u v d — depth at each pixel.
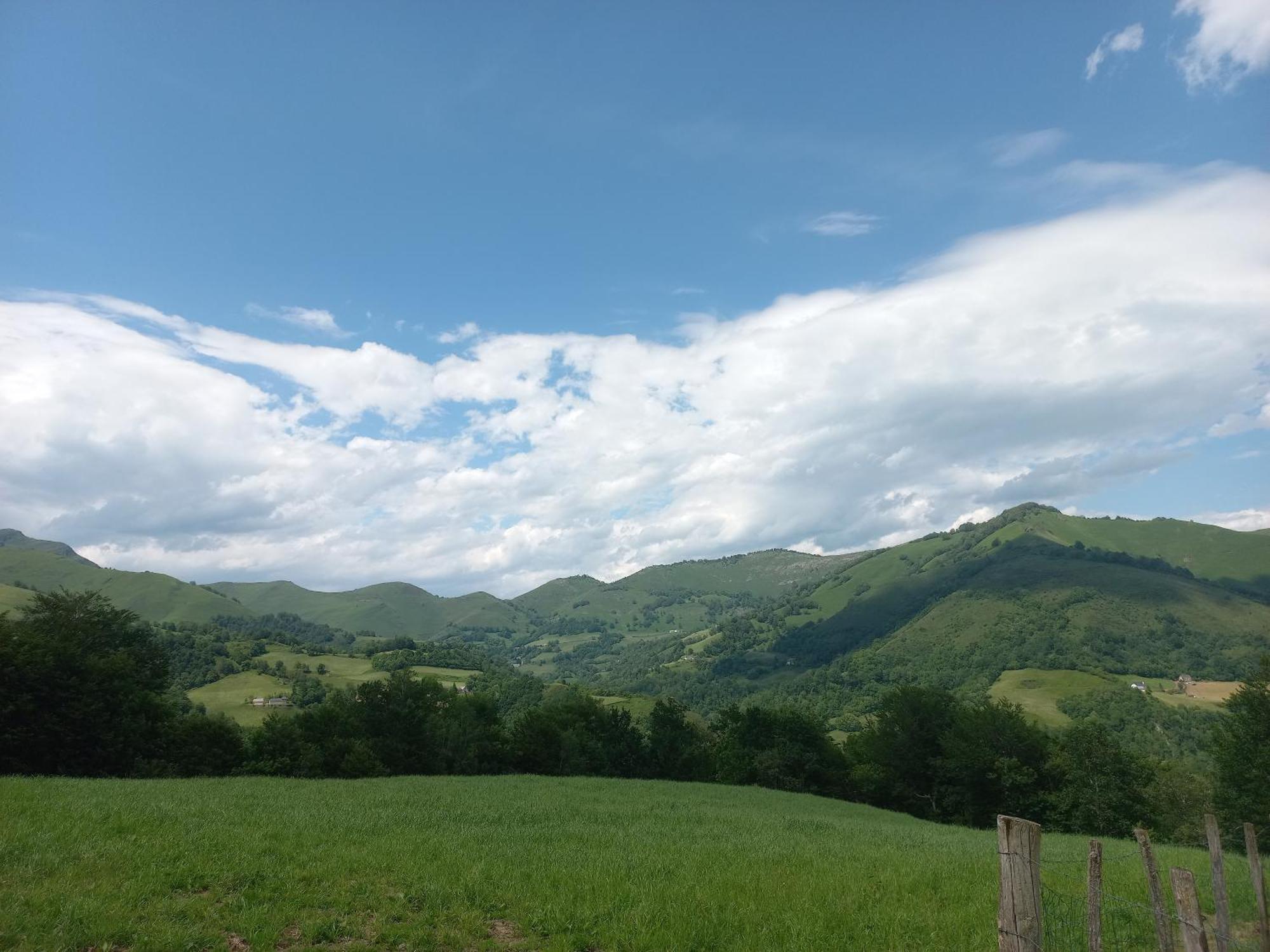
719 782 85.38
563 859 15.77
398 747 67.06
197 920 10.15
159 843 13.93
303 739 62.38
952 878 15.35
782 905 12.34
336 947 9.81
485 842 17.97
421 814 23.16
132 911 10.13
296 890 11.70
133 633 62.16
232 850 13.91
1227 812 49.88
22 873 11.24
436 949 9.94
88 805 18.50
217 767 56.41
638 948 10.00
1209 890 14.84
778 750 84.19
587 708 91.56
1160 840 61.62
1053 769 66.69
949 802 69.75
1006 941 6.74
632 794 46.44
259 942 9.59
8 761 44.94
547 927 10.80
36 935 8.94
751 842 21.98
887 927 11.30
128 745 50.56
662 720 91.12
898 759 75.19
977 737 68.69
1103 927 11.30
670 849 18.56
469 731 74.81
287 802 25.31
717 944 10.30
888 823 42.66
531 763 76.06
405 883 12.60
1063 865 18.70
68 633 54.66
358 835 17.38
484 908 11.60
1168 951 6.79
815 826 30.72
